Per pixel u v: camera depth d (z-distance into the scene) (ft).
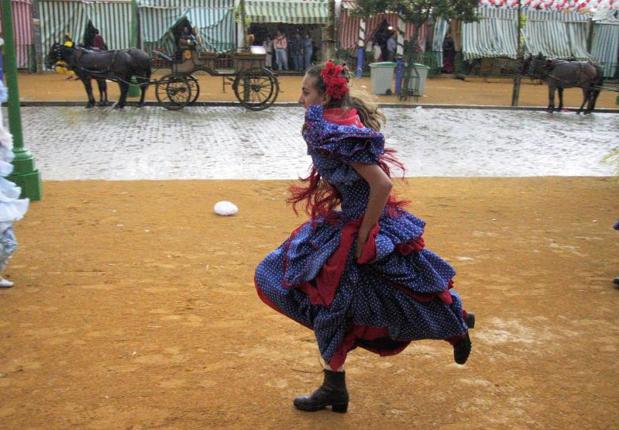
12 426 10.80
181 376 12.62
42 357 13.24
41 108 58.90
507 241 22.54
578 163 40.19
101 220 23.70
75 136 44.24
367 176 9.89
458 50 106.93
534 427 11.21
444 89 86.63
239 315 15.62
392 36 100.89
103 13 93.30
